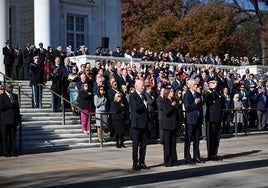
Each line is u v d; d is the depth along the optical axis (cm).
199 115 1584
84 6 3941
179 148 2098
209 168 1495
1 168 1567
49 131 2256
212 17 5534
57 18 3728
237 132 2764
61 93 2520
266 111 2883
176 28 5594
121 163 1645
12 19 3684
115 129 2156
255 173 1395
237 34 5656
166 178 1324
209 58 3684
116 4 4166
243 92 2797
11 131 1886
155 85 2461
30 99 2666
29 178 1365
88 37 3969
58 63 2556
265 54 6006
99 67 2533
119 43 4175
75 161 1720
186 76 2627
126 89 2272
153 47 5703
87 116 2302
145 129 1480
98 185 1240
